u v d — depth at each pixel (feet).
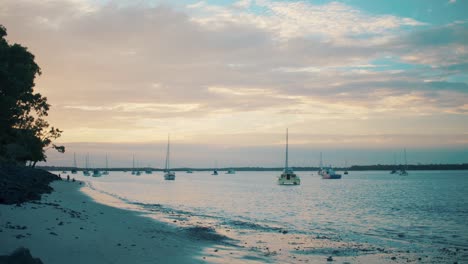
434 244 86.17
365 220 134.31
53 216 78.74
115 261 50.90
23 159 277.44
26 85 75.66
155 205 166.30
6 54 71.15
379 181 600.39
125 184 422.41
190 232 88.53
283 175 447.01
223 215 139.85
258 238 87.76
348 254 72.18
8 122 69.05
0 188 97.30
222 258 61.26
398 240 91.35
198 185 440.04
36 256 48.24
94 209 113.50
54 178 335.26
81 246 56.65
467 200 228.22
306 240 87.40
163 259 55.57
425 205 196.95
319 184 505.66
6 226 62.08
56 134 309.83
